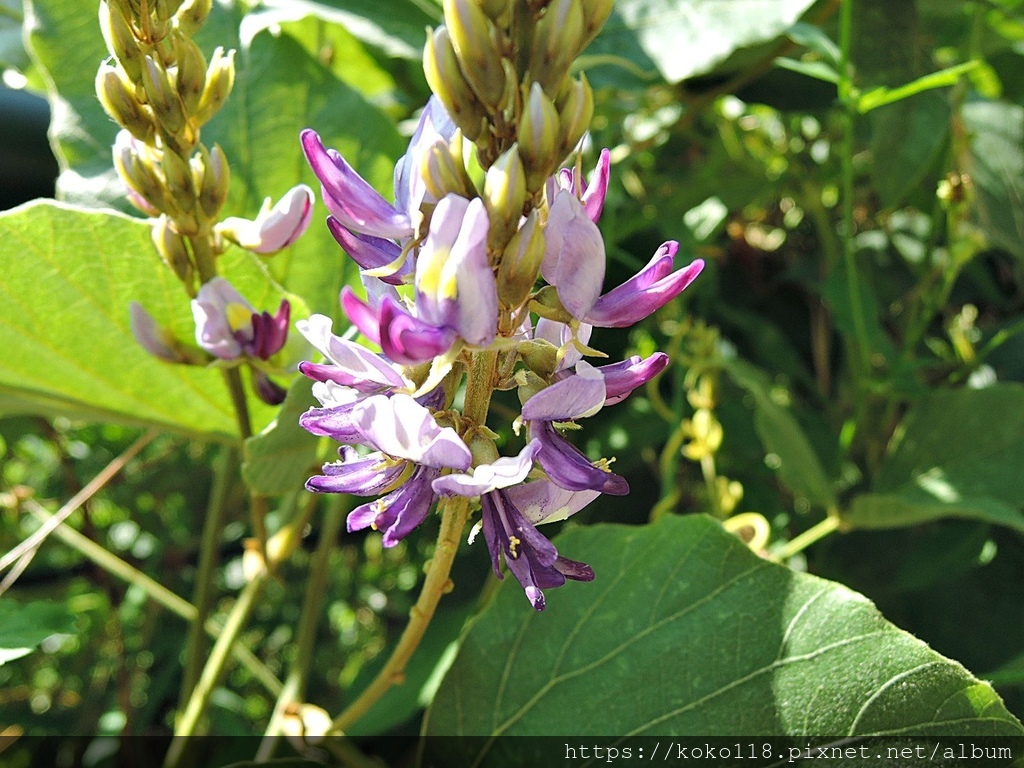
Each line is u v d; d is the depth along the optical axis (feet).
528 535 0.25
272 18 0.45
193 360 0.40
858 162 0.67
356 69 0.61
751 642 0.35
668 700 0.35
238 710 0.72
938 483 0.52
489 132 0.24
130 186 0.36
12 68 0.55
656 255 0.26
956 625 0.55
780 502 0.62
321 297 0.46
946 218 0.65
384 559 0.80
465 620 0.56
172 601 0.53
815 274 0.69
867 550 0.58
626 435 0.63
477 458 0.25
